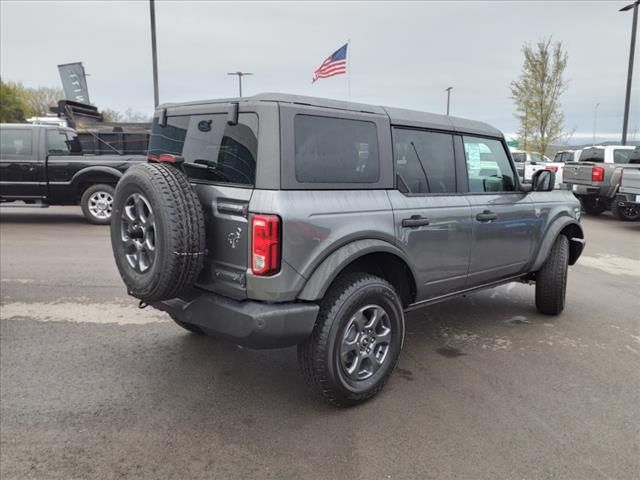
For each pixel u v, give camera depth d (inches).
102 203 420.8
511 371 158.2
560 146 1091.9
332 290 128.8
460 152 167.3
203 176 131.5
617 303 235.0
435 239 153.5
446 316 213.0
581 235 223.6
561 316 214.4
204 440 118.9
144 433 121.4
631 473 108.3
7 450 113.7
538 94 1056.8
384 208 137.9
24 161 404.5
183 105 143.1
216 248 125.4
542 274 208.1
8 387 142.8
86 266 281.1
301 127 121.9
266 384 147.6
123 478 105.1
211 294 127.9
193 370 155.6
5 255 306.7
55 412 130.0
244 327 117.7
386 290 136.2
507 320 207.9
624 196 478.6
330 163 127.6
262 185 117.3
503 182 186.4
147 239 123.9
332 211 125.1
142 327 191.0
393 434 122.1
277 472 107.5
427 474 107.2
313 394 141.5
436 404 136.8
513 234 184.4
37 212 517.3
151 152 157.6
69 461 110.3
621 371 158.9
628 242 409.7
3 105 1813.5
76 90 969.5
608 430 124.6
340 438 120.2
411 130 151.7
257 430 123.3
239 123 123.9
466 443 118.4
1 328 187.8
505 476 106.8
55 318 198.8
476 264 171.6
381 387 140.2
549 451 115.6
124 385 145.3
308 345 126.8
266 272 115.6
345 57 539.8
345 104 134.1
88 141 476.4
